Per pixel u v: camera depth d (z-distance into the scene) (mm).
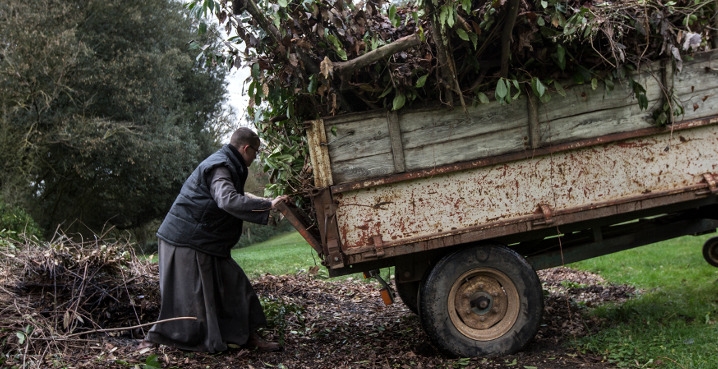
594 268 8273
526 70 4234
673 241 9812
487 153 4195
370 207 4094
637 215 4688
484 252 4293
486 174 4188
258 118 4363
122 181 21234
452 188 4156
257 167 5605
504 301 4402
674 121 4359
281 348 4797
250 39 3854
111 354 4172
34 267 4953
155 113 21625
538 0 3969
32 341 4113
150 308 5133
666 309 5281
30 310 4461
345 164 4090
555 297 6457
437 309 4270
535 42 4113
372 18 4324
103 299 5020
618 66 4074
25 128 18281
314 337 5254
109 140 19438
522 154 4195
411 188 4125
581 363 4121
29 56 17766
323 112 4273
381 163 4121
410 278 4562
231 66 3961
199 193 4465
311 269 4844
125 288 5109
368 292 7484
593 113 4285
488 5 3893
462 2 3586
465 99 4160
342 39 4129
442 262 4281
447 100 4086
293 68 4008
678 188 4352
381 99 4254
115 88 20172
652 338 4434
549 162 4242
